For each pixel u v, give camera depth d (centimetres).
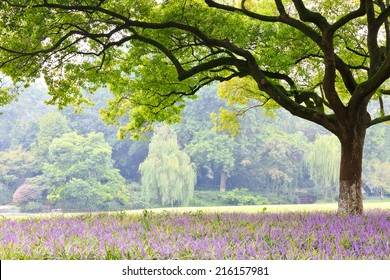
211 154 7538
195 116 7962
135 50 1838
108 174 7038
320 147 7231
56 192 6825
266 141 7825
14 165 7575
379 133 7925
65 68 1828
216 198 7681
